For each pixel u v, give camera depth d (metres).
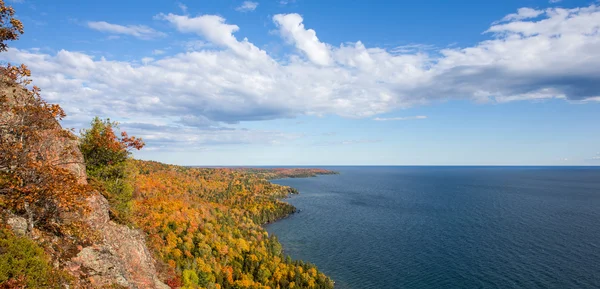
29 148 21.02
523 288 110.94
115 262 27.53
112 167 45.97
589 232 188.38
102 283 24.05
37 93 22.02
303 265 131.50
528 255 146.25
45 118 21.89
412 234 194.62
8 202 19.53
